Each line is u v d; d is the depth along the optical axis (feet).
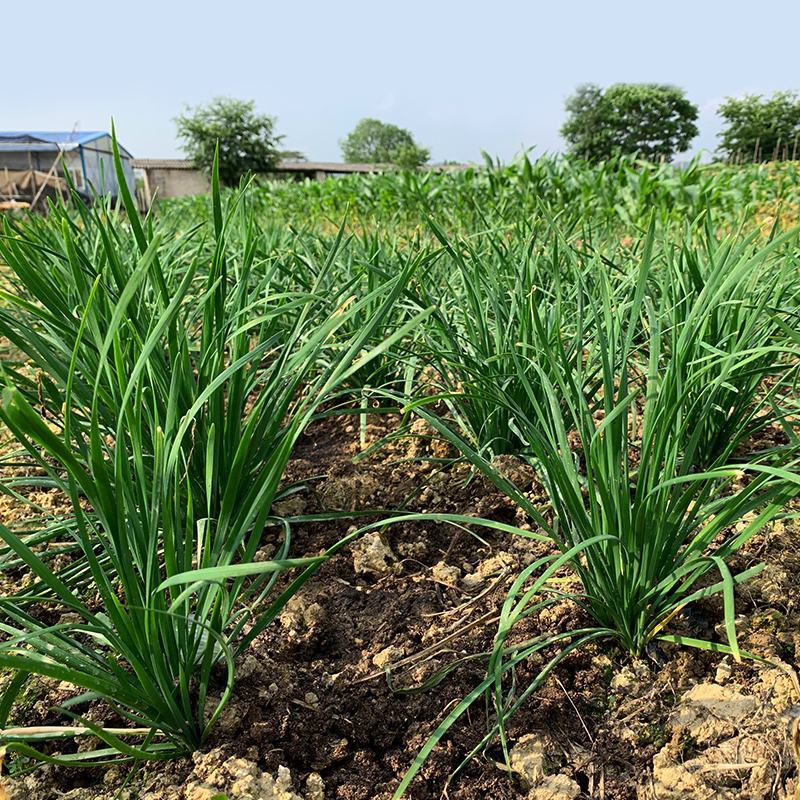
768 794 3.92
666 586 4.57
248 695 4.68
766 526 5.94
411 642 5.20
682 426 4.58
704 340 6.35
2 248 5.04
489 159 33.30
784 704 4.38
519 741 4.37
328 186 46.73
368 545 6.15
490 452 7.18
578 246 12.30
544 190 30.76
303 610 5.52
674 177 30.78
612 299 6.59
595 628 4.78
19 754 4.33
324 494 6.80
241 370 5.64
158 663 3.88
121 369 3.95
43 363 5.72
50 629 3.90
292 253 8.57
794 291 7.04
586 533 4.62
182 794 3.98
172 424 4.21
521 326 6.72
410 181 34.88
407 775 3.73
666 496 4.51
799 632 4.90
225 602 4.15
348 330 8.46
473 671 4.85
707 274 7.06
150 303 7.22
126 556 3.82
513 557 6.00
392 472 7.33
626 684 4.70
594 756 4.30
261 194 48.57
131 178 79.51
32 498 7.20
